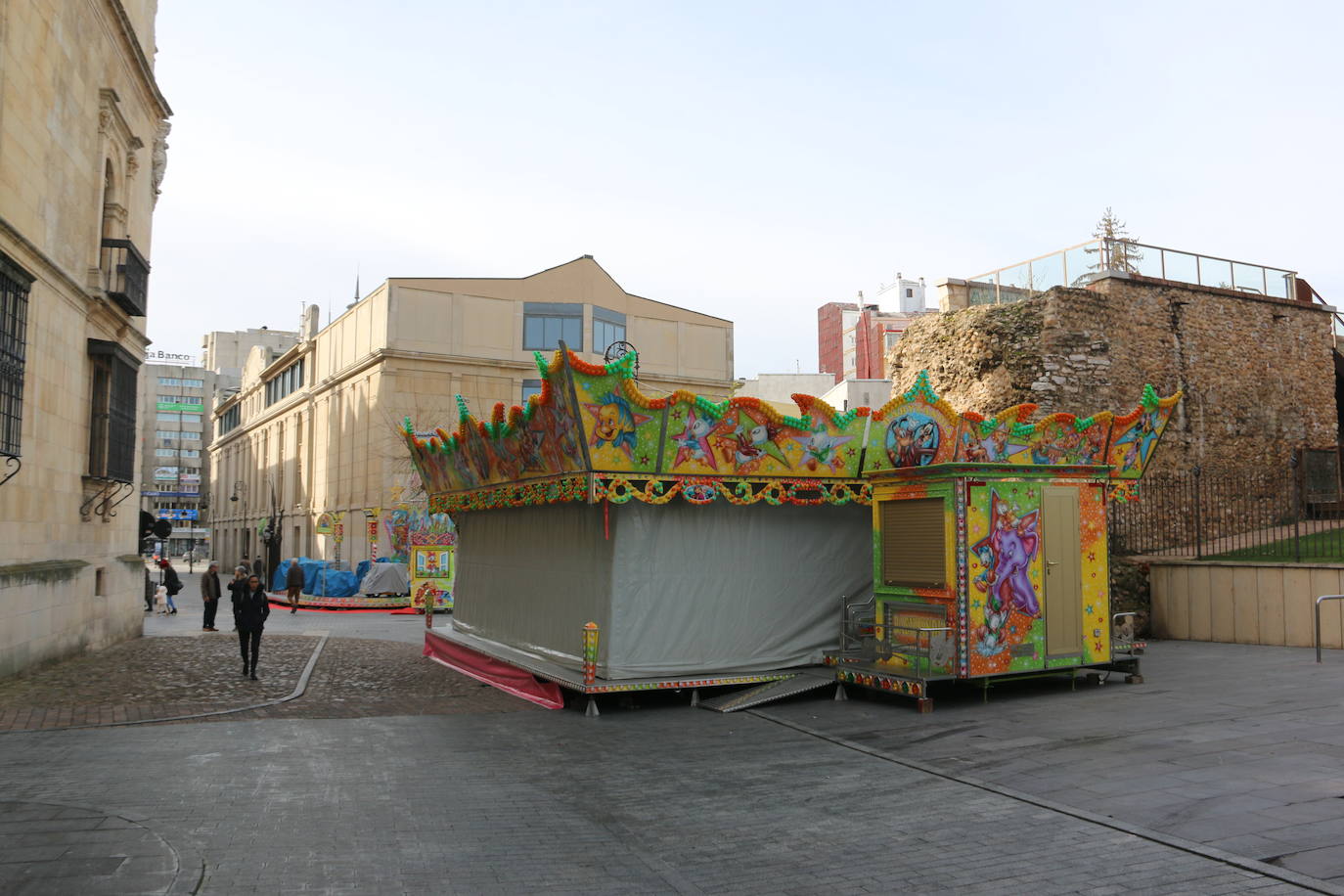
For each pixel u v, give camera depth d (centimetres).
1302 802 613
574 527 1223
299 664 1480
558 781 750
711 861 550
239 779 738
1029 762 773
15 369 1180
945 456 1089
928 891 495
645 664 1127
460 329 4141
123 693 1149
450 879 517
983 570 1086
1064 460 1179
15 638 1220
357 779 747
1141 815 607
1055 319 1866
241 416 6812
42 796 672
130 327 1739
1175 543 1916
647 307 4672
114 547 1742
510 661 1255
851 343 7306
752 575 1205
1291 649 1447
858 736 924
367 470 4119
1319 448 2188
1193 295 2069
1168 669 1272
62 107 1383
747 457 1144
